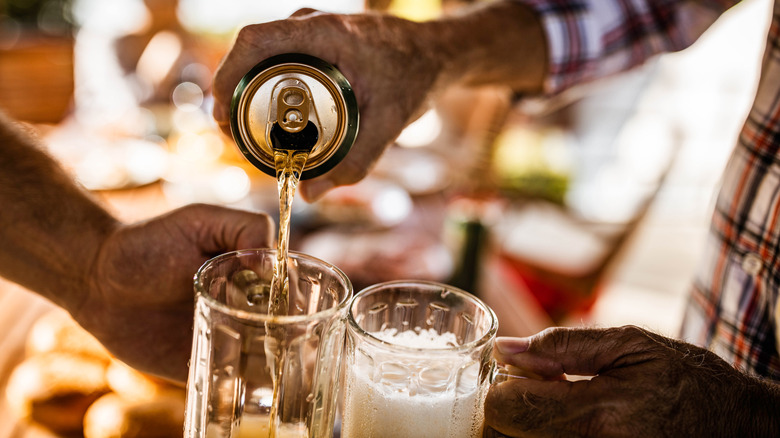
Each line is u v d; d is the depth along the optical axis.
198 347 0.40
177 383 0.62
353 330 0.40
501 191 1.56
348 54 0.48
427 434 0.40
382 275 0.90
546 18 0.70
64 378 0.61
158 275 0.57
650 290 2.13
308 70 0.44
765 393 0.45
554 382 0.42
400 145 1.46
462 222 0.94
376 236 1.04
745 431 0.43
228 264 0.43
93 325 0.60
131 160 1.21
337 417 0.61
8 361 0.68
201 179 1.18
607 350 0.43
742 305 0.64
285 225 0.42
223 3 2.89
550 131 1.95
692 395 0.42
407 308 0.45
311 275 0.43
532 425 0.42
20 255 0.59
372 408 0.40
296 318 0.38
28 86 1.70
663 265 2.31
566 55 0.72
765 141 0.62
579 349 0.44
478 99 1.50
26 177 0.60
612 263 1.38
